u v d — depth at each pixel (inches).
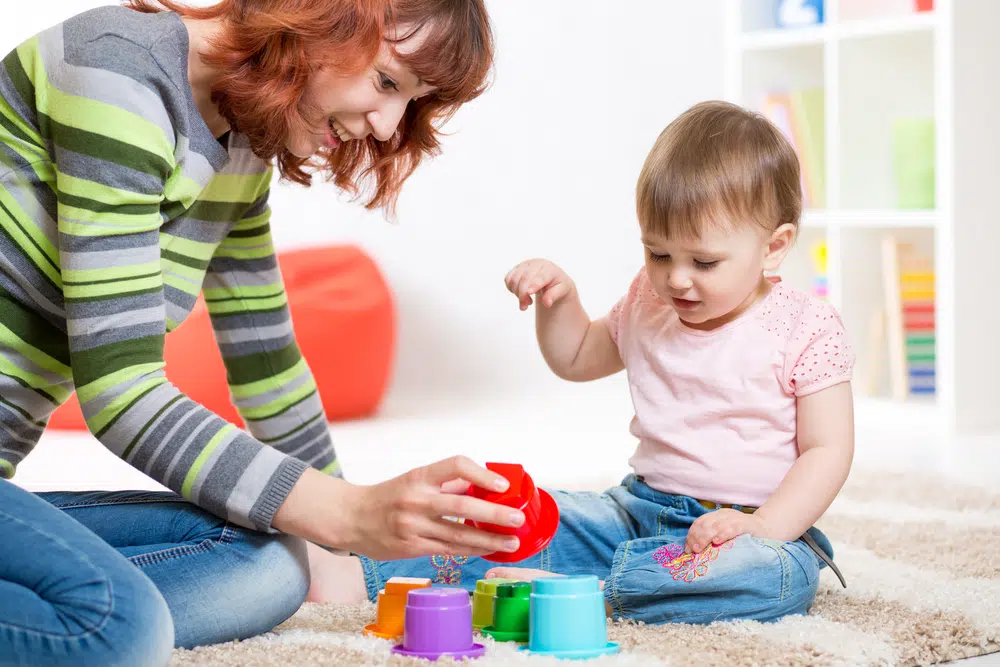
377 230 142.8
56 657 31.4
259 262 49.3
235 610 38.9
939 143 116.0
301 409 50.8
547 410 126.9
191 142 40.7
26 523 32.8
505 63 145.4
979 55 117.9
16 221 39.6
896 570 51.6
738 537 43.1
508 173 146.1
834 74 125.3
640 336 52.2
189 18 41.6
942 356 115.2
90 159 37.9
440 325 143.8
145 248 39.1
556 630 37.7
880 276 129.8
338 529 37.6
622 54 148.6
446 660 35.8
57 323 41.3
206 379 106.4
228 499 37.9
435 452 96.0
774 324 49.1
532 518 37.7
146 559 38.4
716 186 46.8
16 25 129.8
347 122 40.9
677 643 38.9
